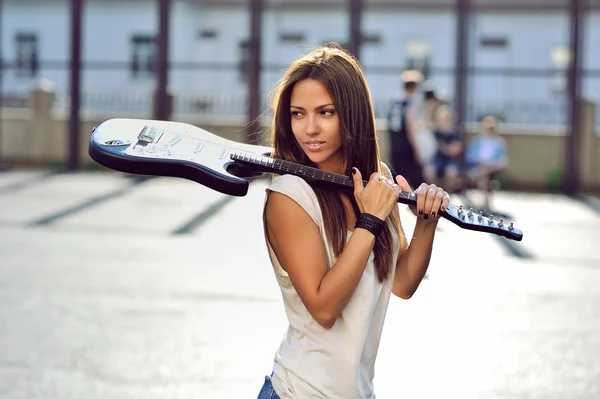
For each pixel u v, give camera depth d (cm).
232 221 1566
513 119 2970
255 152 321
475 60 3856
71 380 660
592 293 1020
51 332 792
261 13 2466
